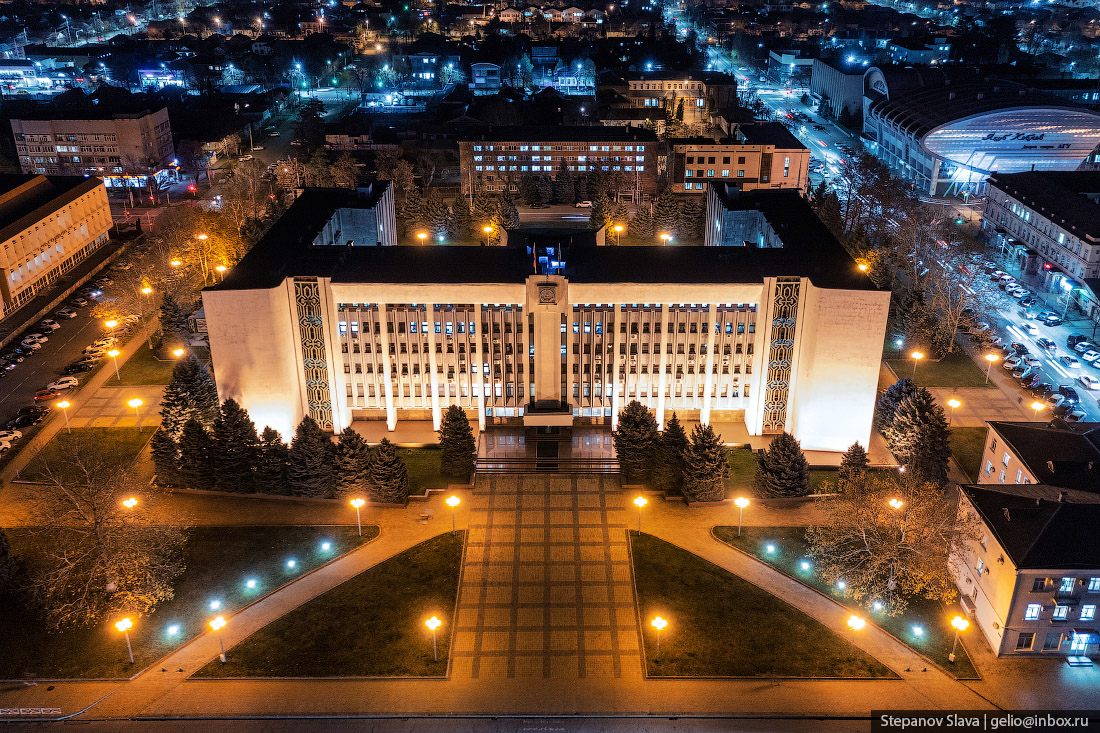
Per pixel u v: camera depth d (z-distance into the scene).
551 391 147.75
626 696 96.94
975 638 104.88
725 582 113.94
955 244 190.00
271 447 131.88
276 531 124.38
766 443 146.88
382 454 127.75
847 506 112.06
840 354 138.62
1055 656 101.69
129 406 157.25
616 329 142.88
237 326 138.50
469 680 99.06
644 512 128.50
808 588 113.00
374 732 92.31
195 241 194.38
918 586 107.25
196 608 109.50
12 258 191.75
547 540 122.31
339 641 104.31
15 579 113.25
